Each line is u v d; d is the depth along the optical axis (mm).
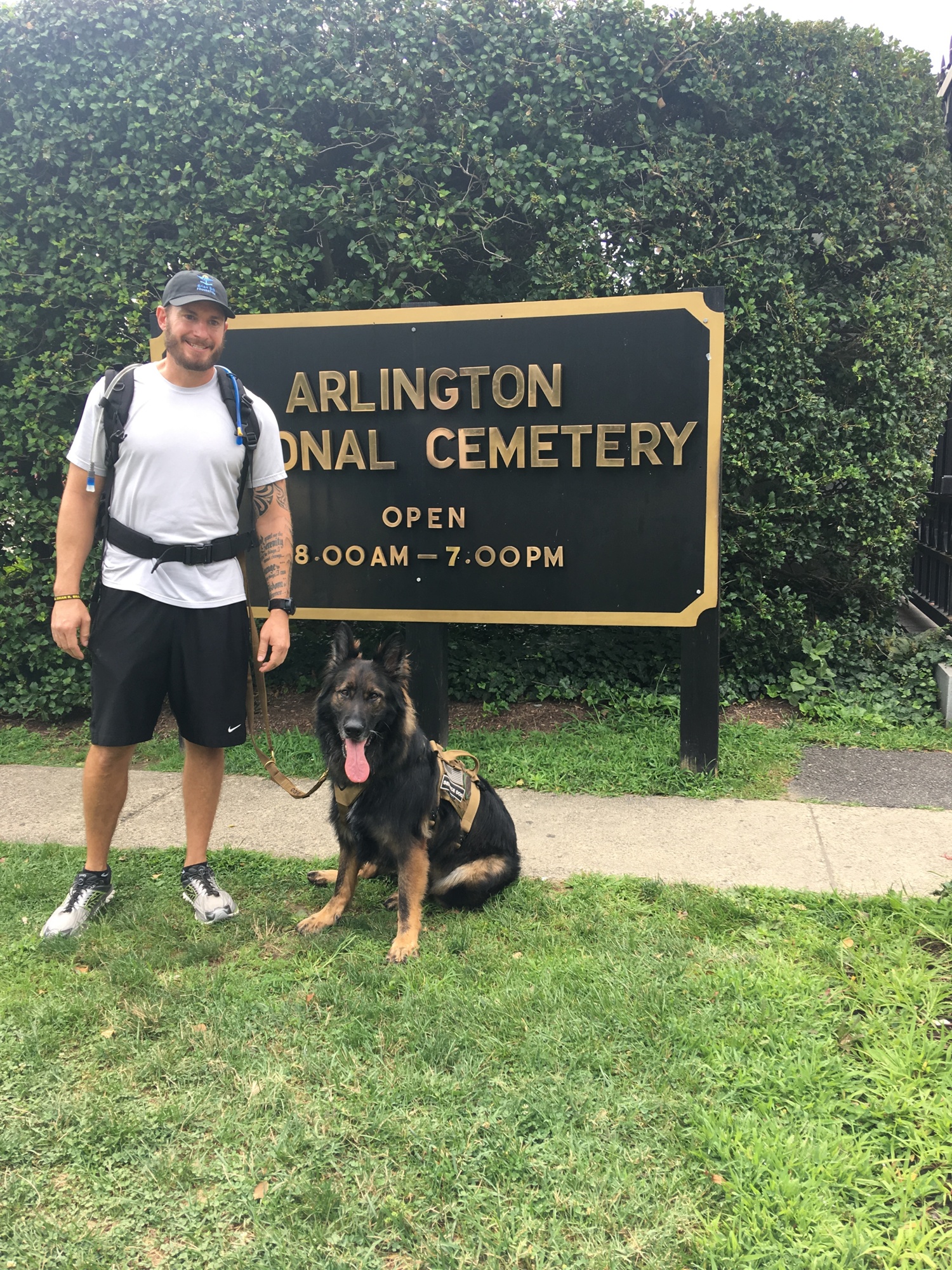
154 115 5227
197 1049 2381
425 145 5262
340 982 2711
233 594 3104
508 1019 2469
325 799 4555
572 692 5965
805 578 6062
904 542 5840
